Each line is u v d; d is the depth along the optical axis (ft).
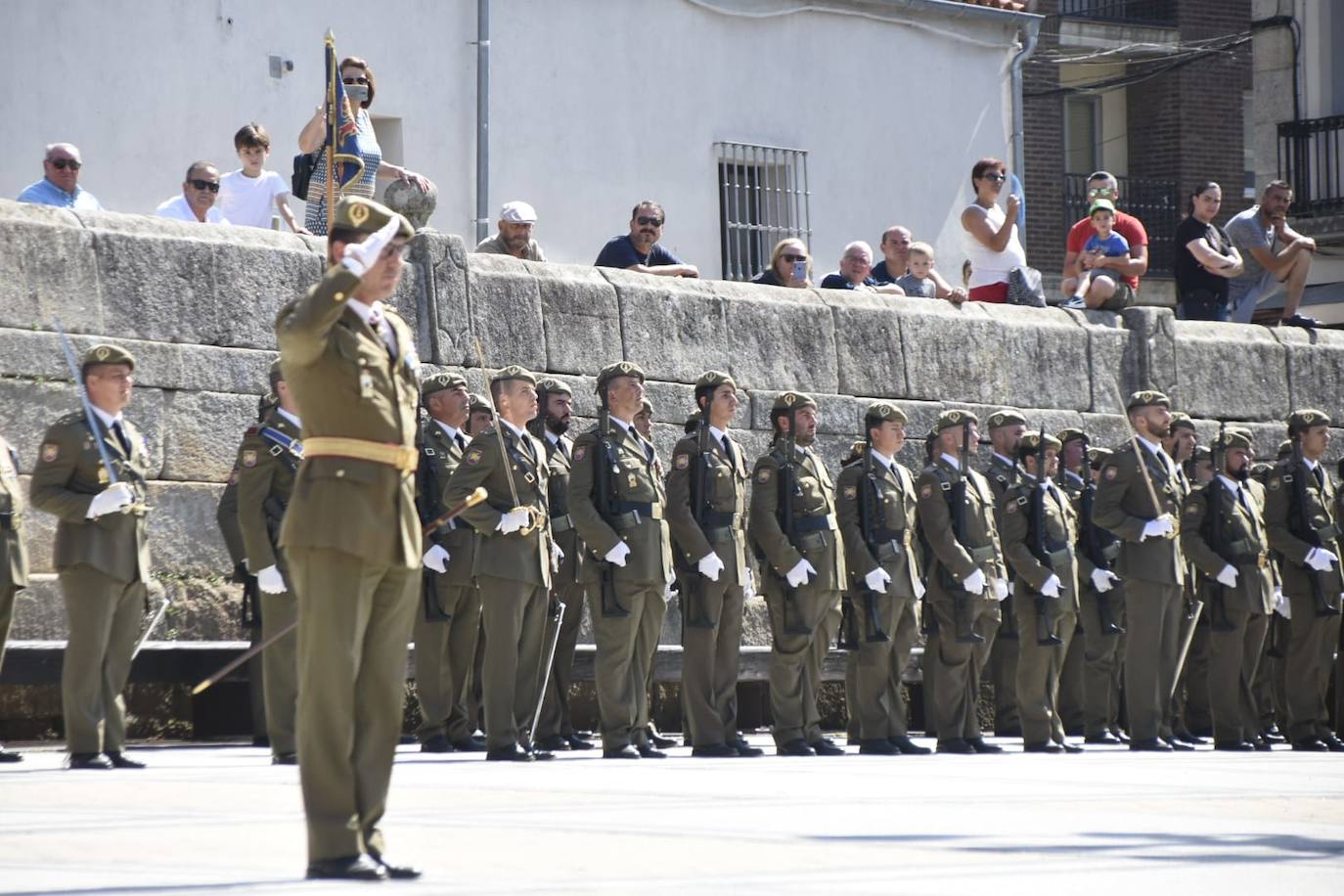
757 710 156.87
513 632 113.39
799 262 172.45
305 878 55.36
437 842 63.98
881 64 214.90
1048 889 54.75
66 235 126.41
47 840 62.59
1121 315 195.52
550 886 53.31
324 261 139.03
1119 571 140.46
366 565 57.98
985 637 135.44
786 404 126.31
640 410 121.19
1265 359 205.98
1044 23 306.55
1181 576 140.77
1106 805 84.28
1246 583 146.82
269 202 152.97
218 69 169.37
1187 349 198.08
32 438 123.54
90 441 101.04
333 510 57.47
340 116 144.97
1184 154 319.47
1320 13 288.92
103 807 74.84
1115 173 324.19
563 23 190.39
